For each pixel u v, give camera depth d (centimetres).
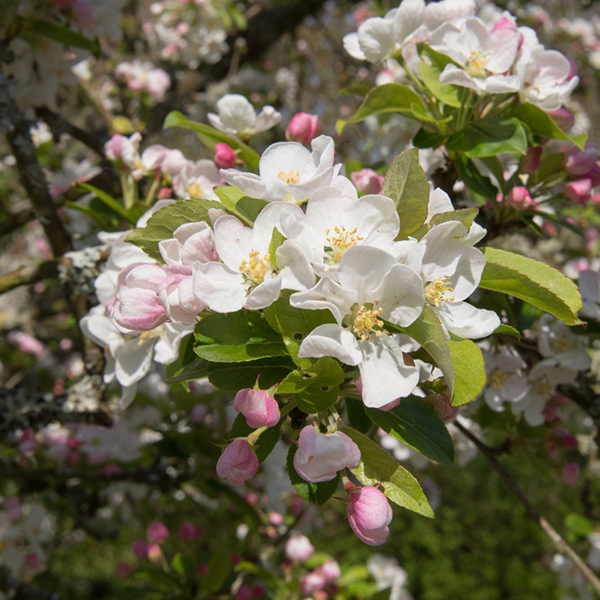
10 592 52
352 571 59
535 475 167
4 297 77
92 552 145
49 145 64
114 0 42
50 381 81
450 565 164
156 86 69
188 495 57
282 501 53
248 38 87
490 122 30
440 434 23
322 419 22
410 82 36
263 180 23
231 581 47
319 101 111
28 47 41
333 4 100
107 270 29
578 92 96
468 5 32
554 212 42
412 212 22
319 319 21
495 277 23
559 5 101
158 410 52
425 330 20
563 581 53
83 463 57
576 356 35
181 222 23
